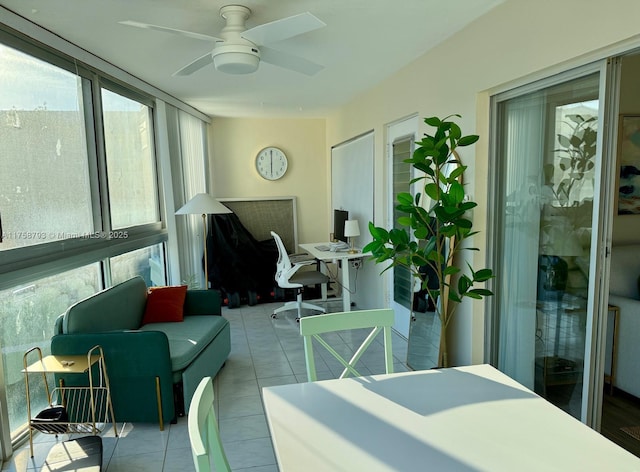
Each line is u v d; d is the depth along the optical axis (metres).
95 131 3.27
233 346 4.01
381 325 1.99
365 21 2.62
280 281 4.77
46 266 2.57
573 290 2.23
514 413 1.42
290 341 4.13
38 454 2.37
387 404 1.49
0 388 2.27
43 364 2.36
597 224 2.03
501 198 2.78
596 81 2.03
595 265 2.06
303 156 6.34
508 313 2.77
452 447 1.23
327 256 4.47
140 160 4.14
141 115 4.18
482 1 2.39
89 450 2.27
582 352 2.20
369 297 4.93
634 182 3.34
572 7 1.98
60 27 2.57
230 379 3.29
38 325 2.66
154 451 2.39
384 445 1.24
